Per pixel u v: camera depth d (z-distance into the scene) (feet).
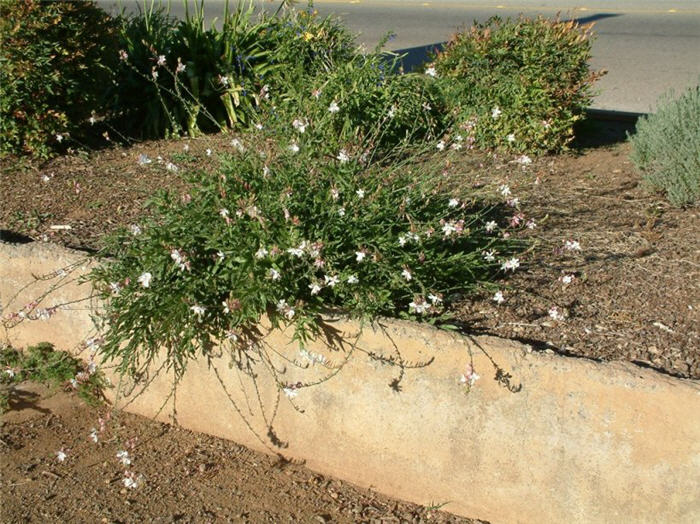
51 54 10.57
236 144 7.24
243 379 6.28
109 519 5.65
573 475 5.22
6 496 5.91
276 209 6.24
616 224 8.30
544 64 10.79
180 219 6.46
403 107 10.80
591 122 12.29
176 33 13.29
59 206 9.15
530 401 5.26
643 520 5.09
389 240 6.36
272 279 5.87
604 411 5.07
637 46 21.13
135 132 12.30
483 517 5.60
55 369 7.18
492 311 6.44
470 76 11.09
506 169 10.07
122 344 6.77
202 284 6.16
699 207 8.75
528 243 7.67
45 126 10.66
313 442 6.13
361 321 5.68
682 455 4.91
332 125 9.30
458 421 5.51
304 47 12.75
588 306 6.54
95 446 6.53
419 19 26.02
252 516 5.67
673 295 6.70
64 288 7.16
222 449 6.44
